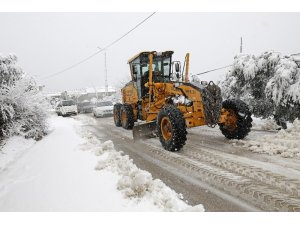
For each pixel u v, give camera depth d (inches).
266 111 362.6
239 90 397.7
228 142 262.8
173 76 354.6
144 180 151.0
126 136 358.6
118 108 462.9
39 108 414.9
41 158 265.9
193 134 321.7
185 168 195.5
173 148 240.8
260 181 159.6
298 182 154.3
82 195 157.1
